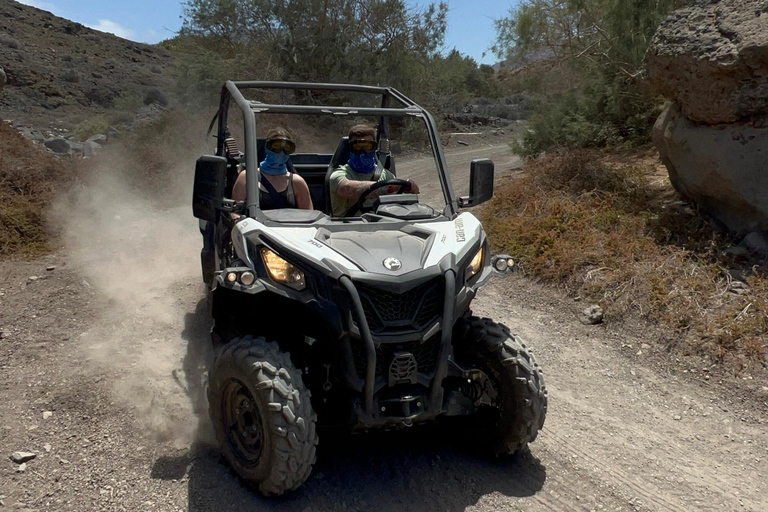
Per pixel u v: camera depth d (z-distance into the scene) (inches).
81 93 896.3
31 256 286.7
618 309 242.8
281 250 134.0
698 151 284.2
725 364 203.9
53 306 232.4
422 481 143.9
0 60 919.7
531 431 143.1
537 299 267.9
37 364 188.1
